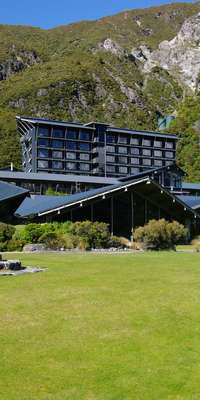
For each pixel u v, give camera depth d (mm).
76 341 7906
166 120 129000
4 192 30766
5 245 25250
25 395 6227
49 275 13273
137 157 84062
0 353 7438
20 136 88188
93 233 28219
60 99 141750
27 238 26547
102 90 155250
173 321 8836
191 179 88812
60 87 145125
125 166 82688
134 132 83938
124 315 9188
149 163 85125
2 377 6691
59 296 10555
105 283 12039
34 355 7371
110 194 32312
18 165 96062
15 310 9477
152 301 10156
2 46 197625
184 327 8523
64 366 7016
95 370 6891
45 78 148875
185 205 34719
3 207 30984
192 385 6477
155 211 34656
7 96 138125
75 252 24406
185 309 9562
